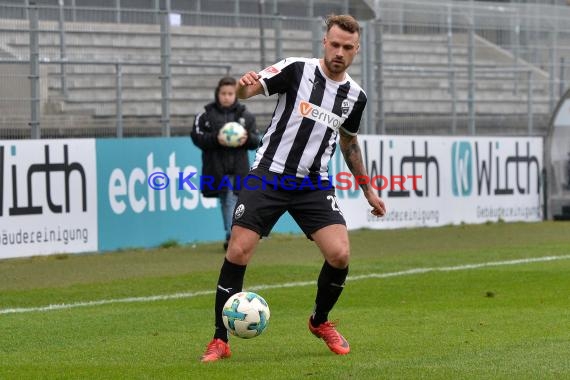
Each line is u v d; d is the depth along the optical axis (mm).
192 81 55562
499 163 59188
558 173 61156
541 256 41750
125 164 44812
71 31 50844
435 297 30625
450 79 63281
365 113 56594
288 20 55562
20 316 27672
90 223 43656
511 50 67125
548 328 24750
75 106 51031
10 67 47438
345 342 21953
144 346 23016
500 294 31078
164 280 35094
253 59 57031
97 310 28766
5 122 45875
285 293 31875
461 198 57375
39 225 42062
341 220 21344
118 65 48875
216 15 52594
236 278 21172
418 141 55469
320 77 20906
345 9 59125
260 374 19312
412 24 63562
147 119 51031
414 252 43656
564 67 68875
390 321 26172
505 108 66625
